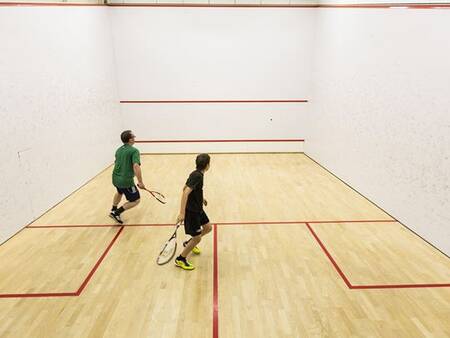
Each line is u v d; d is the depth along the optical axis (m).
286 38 8.10
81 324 2.75
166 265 3.61
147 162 7.88
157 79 8.28
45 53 5.07
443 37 3.73
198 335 2.63
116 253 3.85
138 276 3.40
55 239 4.18
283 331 2.67
